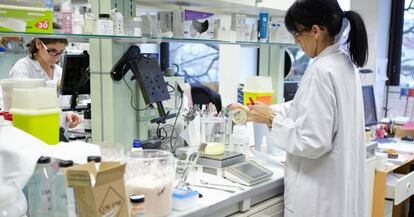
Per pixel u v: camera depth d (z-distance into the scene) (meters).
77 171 1.15
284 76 3.12
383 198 2.77
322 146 1.66
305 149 1.68
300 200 1.81
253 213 1.84
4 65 3.17
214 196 1.67
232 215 1.76
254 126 2.34
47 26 1.54
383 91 4.34
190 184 1.80
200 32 2.18
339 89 1.71
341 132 1.74
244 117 2.04
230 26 2.42
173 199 1.52
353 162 1.83
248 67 3.20
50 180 1.33
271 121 1.94
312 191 1.79
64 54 2.42
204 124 2.29
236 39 2.39
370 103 3.58
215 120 2.29
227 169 1.90
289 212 1.88
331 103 1.68
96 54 1.99
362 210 1.96
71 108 2.39
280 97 2.98
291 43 2.69
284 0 2.66
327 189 1.77
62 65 2.46
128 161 1.53
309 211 1.79
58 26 1.63
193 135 2.24
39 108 1.52
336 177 1.76
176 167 1.76
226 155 2.01
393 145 3.49
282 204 2.03
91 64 2.02
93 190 1.14
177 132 2.28
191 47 4.77
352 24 1.80
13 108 1.54
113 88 1.99
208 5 2.44
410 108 4.23
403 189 2.93
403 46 4.39
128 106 2.11
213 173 1.95
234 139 2.16
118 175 1.21
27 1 1.48
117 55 1.98
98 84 2.02
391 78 4.45
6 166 1.28
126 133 2.12
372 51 4.14
